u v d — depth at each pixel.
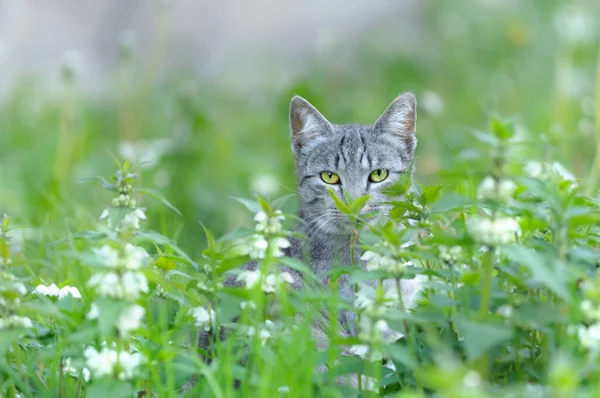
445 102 19.75
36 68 23.91
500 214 6.84
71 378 7.30
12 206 13.92
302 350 6.70
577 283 6.63
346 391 6.79
